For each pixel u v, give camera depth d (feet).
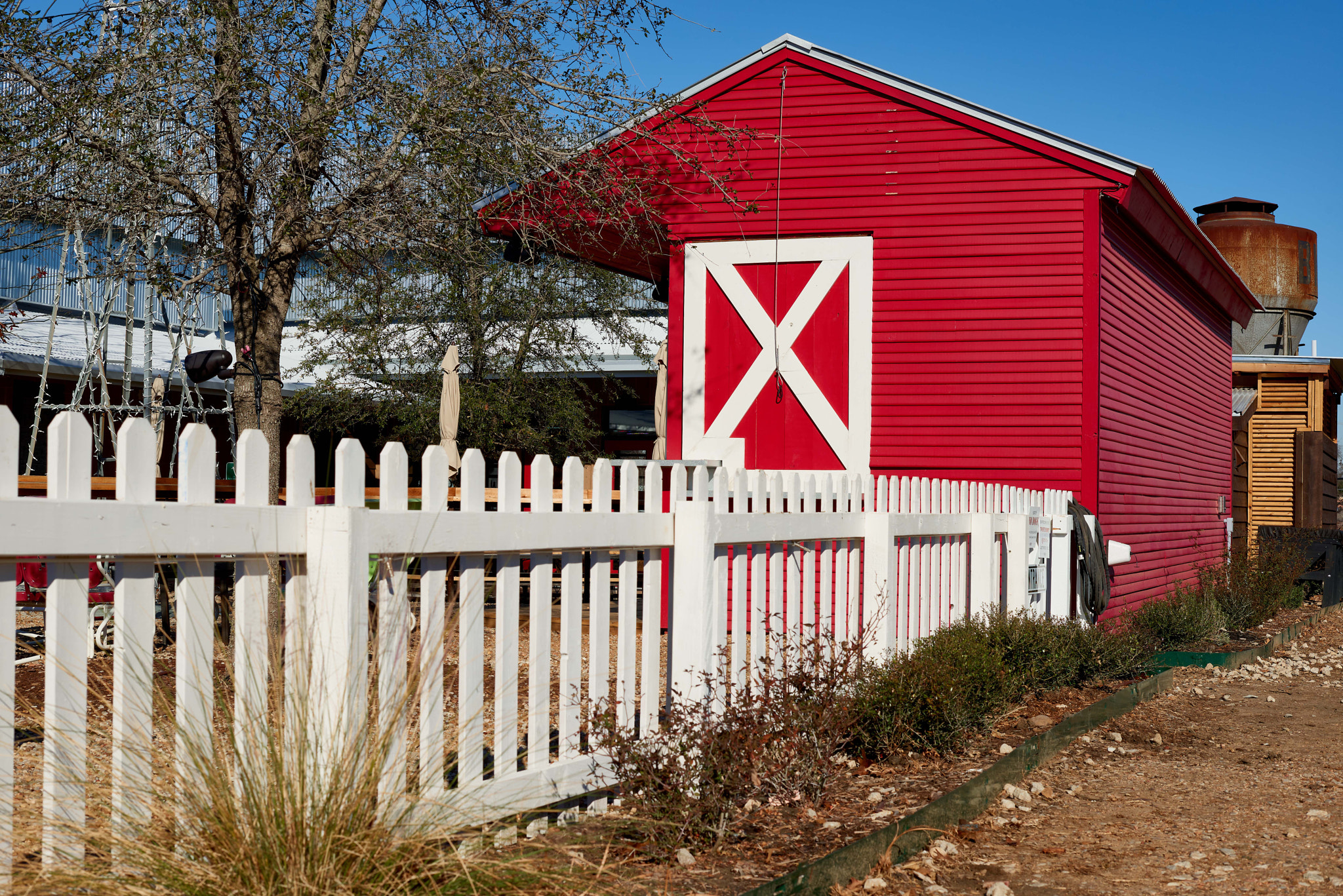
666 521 15.39
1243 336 84.48
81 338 57.26
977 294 34.22
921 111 34.76
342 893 9.23
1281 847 15.15
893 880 13.44
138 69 22.06
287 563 10.50
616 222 29.89
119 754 9.34
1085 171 33.45
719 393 36.14
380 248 25.02
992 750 19.13
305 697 9.89
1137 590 38.75
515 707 12.92
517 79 25.46
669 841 13.00
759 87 35.91
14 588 8.72
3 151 21.39
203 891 9.12
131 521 9.05
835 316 35.35
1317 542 55.88
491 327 55.57
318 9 24.59
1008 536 26.45
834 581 19.74
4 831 8.63
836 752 18.37
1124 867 14.25
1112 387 35.12
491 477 59.21
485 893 10.25
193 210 24.73
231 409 44.19
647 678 15.05
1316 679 31.68
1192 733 23.30
